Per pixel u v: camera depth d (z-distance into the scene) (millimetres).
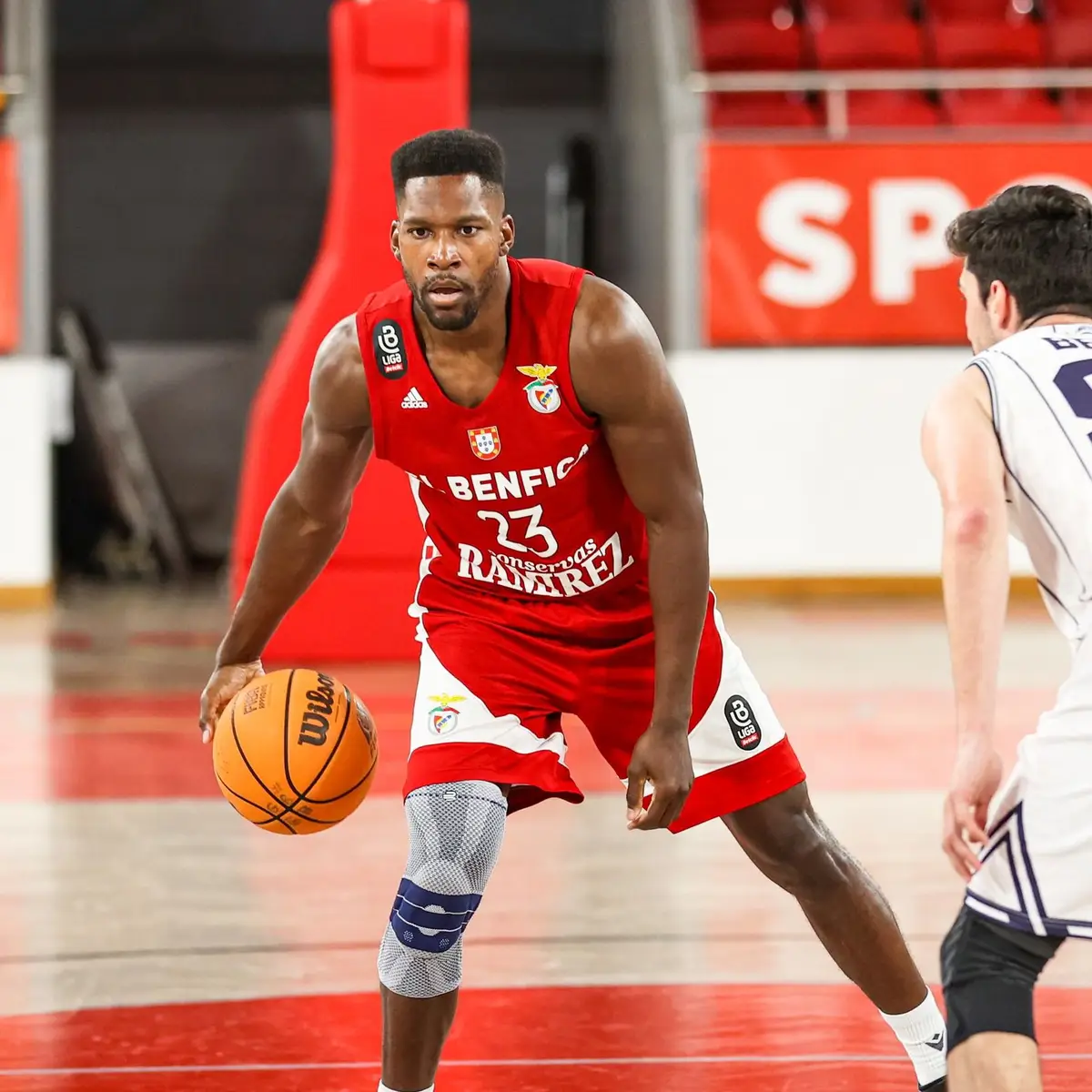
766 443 40500
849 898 8898
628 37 47344
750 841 8938
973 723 6879
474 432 8312
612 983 12062
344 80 28250
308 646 29625
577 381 8148
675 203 40062
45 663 30891
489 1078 9984
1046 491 7129
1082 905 6715
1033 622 36875
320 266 28984
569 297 8117
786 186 40000
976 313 7969
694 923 13773
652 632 9141
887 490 40781
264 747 8828
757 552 40750
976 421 7273
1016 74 41125
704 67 42750
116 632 36375
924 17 44219
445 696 8852
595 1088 9805
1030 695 25734
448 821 8344
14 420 40688
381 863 16047
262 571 9148
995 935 6945
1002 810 7027
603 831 17438
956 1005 6902
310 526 9008
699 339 40250
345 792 8945
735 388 40344
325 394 8484
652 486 8320
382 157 28297
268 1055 10461
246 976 12281
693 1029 10961
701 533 8422
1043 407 7191
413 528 29672
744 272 40188
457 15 28297
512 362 8141
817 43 43094
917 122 42094
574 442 8336
